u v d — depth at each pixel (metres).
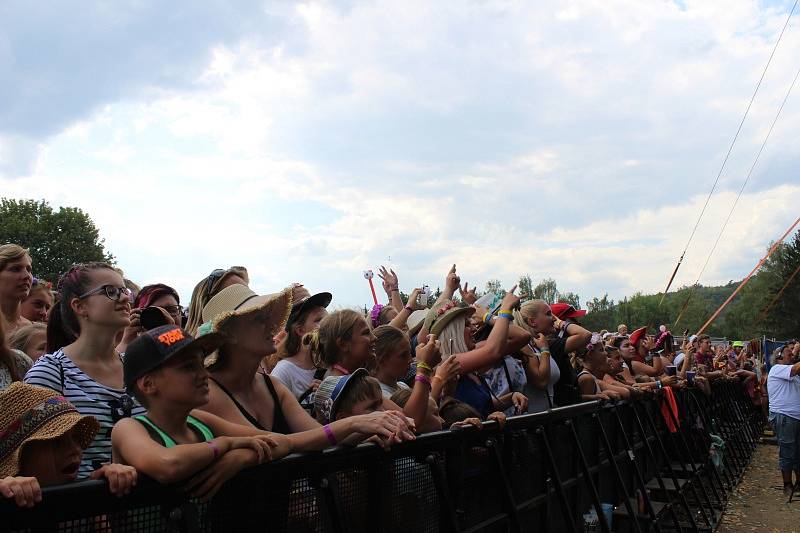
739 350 27.52
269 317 3.07
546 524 4.65
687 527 8.23
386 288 7.22
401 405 3.84
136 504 2.00
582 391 6.77
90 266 3.04
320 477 2.65
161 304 4.13
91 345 2.98
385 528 2.98
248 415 2.94
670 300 79.88
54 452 2.12
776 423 10.77
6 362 3.16
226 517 2.28
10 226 40.03
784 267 61.03
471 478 3.74
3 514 1.69
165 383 2.29
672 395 9.61
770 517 9.26
